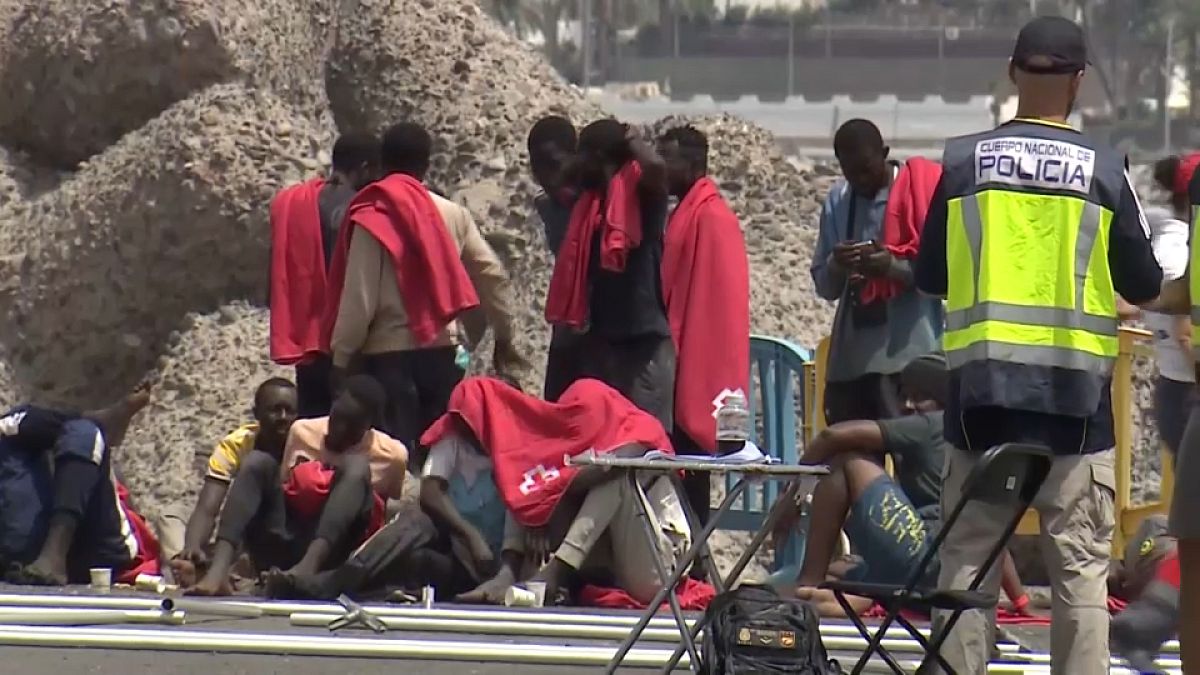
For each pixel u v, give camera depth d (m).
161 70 52.72
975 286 24.89
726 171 54.12
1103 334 24.91
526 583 34.78
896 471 34.53
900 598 24.38
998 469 24.45
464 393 36.25
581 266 37.31
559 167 39.88
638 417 35.44
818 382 41.25
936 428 33.47
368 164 41.47
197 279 51.28
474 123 53.59
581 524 34.97
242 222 50.69
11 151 55.09
